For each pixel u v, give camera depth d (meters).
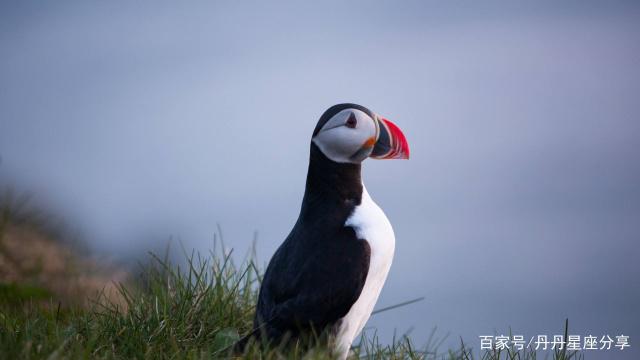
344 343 5.31
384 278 5.57
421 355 5.67
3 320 5.60
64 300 7.83
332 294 5.17
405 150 5.62
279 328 5.16
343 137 5.48
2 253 8.78
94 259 9.62
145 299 5.98
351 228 5.39
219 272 6.23
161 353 5.21
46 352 4.76
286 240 5.60
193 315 5.80
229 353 5.12
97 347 5.20
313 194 5.61
